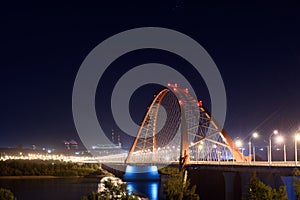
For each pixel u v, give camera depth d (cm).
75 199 12812
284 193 6525
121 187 7738
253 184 6731
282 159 13025
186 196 8512
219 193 10181
